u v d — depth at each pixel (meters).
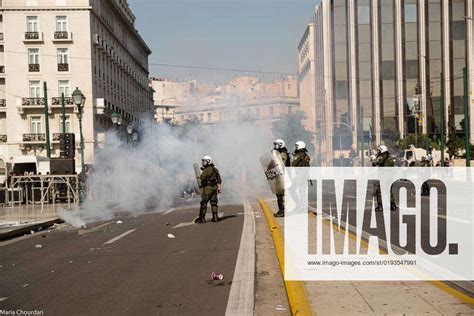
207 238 13.75
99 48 63.19
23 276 9.63
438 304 6.28
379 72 78.25
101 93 64.06
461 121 75.06
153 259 10.89
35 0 59.50
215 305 7.22
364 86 78.31
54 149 59.66
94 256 11.60
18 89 59.81
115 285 8.59
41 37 59.38
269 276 9.05
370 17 78.62
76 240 14.66
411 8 78.50
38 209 26.83
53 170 30.78
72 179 30.56
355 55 78.31
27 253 12.60
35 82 59.78
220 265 9.98
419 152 56.84
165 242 13.33
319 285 7.40
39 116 60.12
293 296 6.84
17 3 59.53
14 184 30.52
